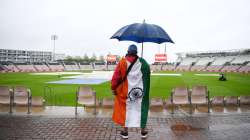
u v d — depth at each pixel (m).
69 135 6.29
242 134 6.39
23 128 6.89
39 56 153.75
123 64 5.50
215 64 83.50
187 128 6.98
